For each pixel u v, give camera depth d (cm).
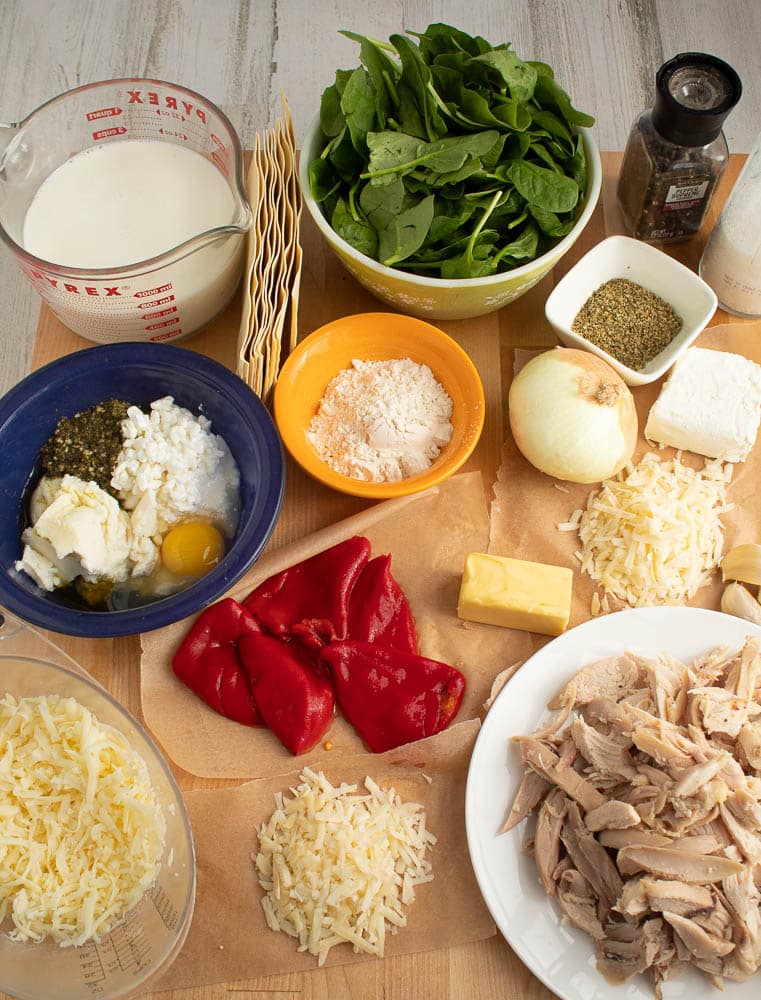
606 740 65
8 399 70
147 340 77
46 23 104
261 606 71
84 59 103
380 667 69
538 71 73
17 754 64
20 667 64
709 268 79
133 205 75
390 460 72
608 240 75
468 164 69
